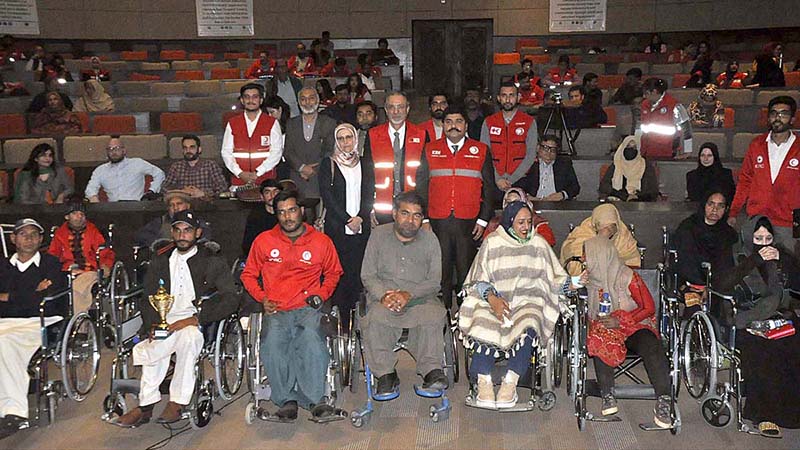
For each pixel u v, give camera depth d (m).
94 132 10.91
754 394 4.30
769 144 5.59
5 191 8.20
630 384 4.70
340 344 4.88
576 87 10.42
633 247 5.29
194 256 4.74
